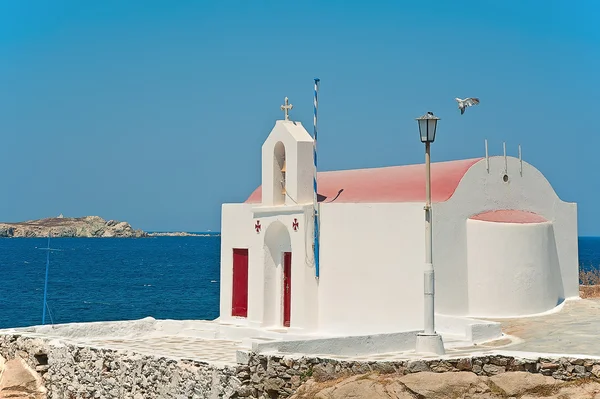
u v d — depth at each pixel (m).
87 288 98.88
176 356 27.11
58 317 69.62
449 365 21.86
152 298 86.12
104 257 182.12
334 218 33.72
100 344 31.06
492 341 27.42
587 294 39.69
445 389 20.94
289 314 35.53
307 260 33.88
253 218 36.28
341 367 22.27
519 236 33.03
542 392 20.69
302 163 34.72
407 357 22.98
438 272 31.58
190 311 73.56
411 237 31.64
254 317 35.94
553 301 34.53
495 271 32.62
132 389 27.83
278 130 35.53
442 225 31.84
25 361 32.09
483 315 32.53
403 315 31.72
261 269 35.75
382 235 32.38
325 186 36.59
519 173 34.62
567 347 25.52
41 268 138.75
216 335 34.25
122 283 106.94
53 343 31.20
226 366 24.34
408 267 31.66
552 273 34.78
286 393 22.86
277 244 36.09
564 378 21.06
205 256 190.75
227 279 37.91
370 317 32.56
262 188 36.38
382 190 34.12
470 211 32.88
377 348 24.64
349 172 37.91
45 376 31.36
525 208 34.78
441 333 29.88
